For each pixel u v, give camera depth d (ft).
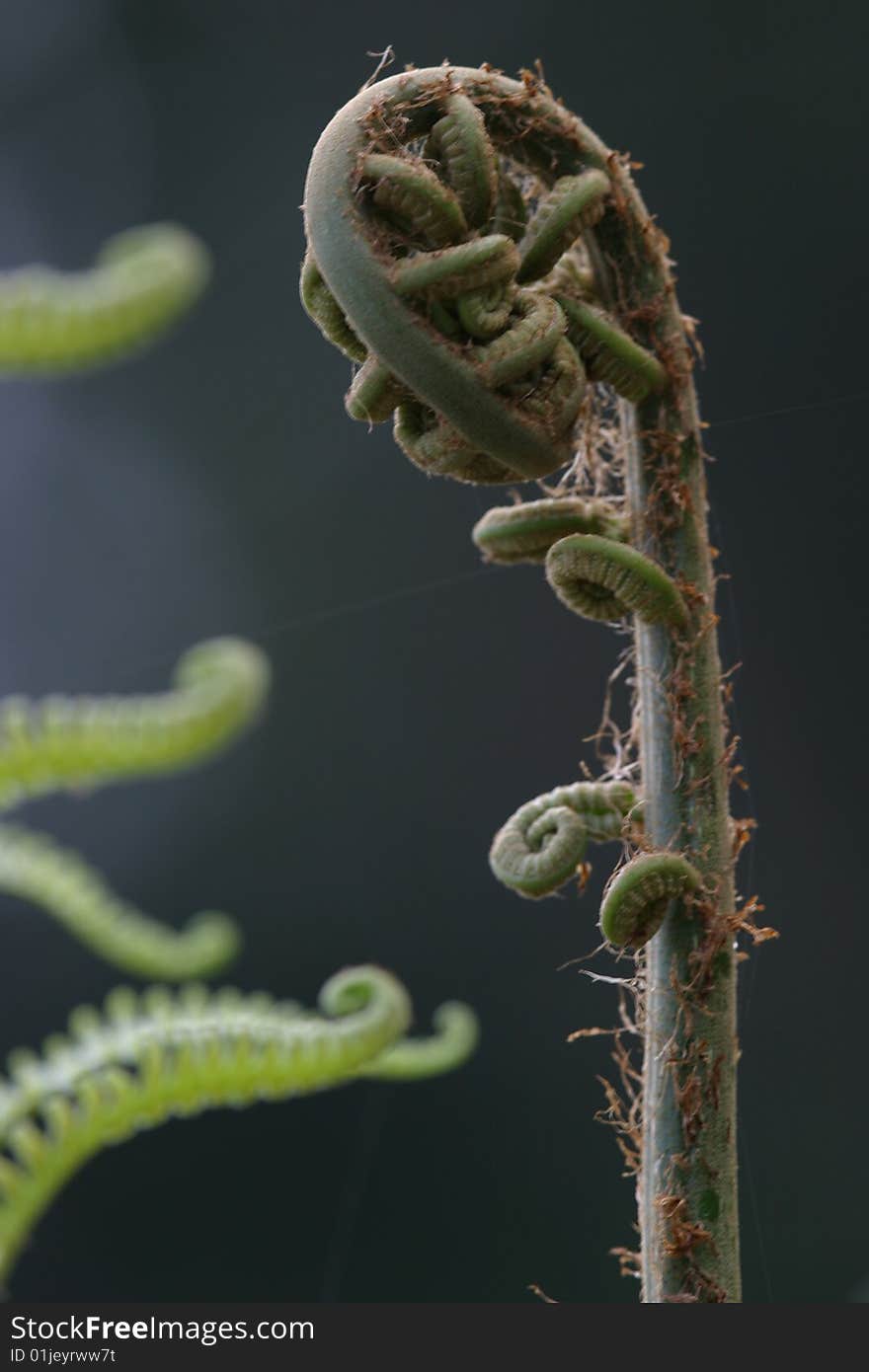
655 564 2.52
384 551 10.06
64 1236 8.35
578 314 2.54
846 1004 7.34
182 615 10.41
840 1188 6.93
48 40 11.19
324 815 9.66
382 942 9.25
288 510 10.27
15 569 10.53
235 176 10.96
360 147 2.51
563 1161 7.99
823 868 7.48
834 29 8.46
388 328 2.51
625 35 9.07
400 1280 8.06
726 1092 2.50
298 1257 8.30
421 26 10.21
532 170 2.57
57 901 4.09
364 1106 8.44
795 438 7.52
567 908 8.72
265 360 10.64
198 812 9.71
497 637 9.58
